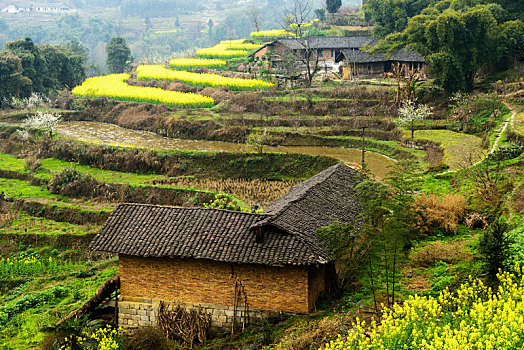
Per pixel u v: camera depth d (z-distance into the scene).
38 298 29.81
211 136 60.16
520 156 33.06
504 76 59.22
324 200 23.83
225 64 95.12
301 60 78.44
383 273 21.16
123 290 22.11
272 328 19.25
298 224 20.73
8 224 43.44
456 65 54.88
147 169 53.09
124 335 21.50
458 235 24.38
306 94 64.81
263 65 84.06
